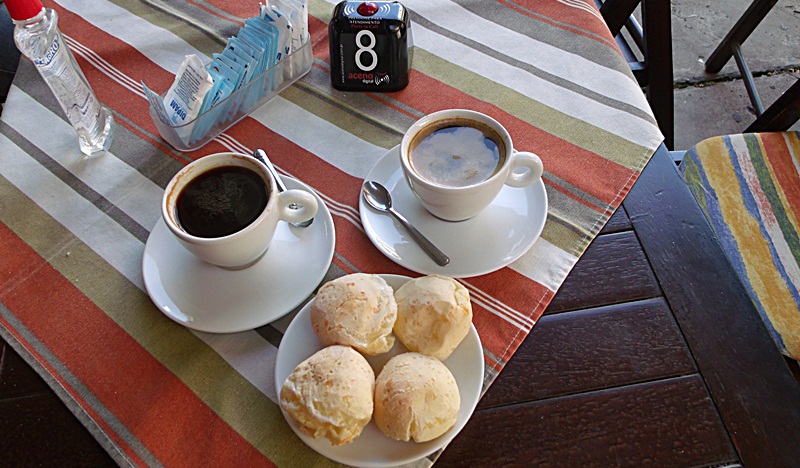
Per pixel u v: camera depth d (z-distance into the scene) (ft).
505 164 1.90
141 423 1.66
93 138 2.38
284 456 1.58
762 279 2.75
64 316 1.90
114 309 1.92
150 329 1.86
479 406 1.63
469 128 2.08
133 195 2.25
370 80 2.54
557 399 1.63
